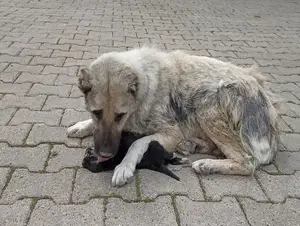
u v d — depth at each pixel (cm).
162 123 100
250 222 74
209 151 101
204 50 196
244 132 93
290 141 109
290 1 368
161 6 315
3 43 181
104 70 89
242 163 90
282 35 241
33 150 94
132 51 108
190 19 271
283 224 74
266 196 82
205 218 74
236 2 353
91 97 88
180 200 79
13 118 109
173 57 110
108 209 74
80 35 205
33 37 195
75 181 83
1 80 136
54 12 261
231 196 81
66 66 156
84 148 97
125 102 88
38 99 123
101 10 281
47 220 70
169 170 87
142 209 75
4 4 276
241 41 220
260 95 98
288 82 158
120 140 93
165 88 102
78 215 72
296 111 130
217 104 96
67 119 111
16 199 75
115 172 83
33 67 152
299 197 83
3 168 85
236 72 103
